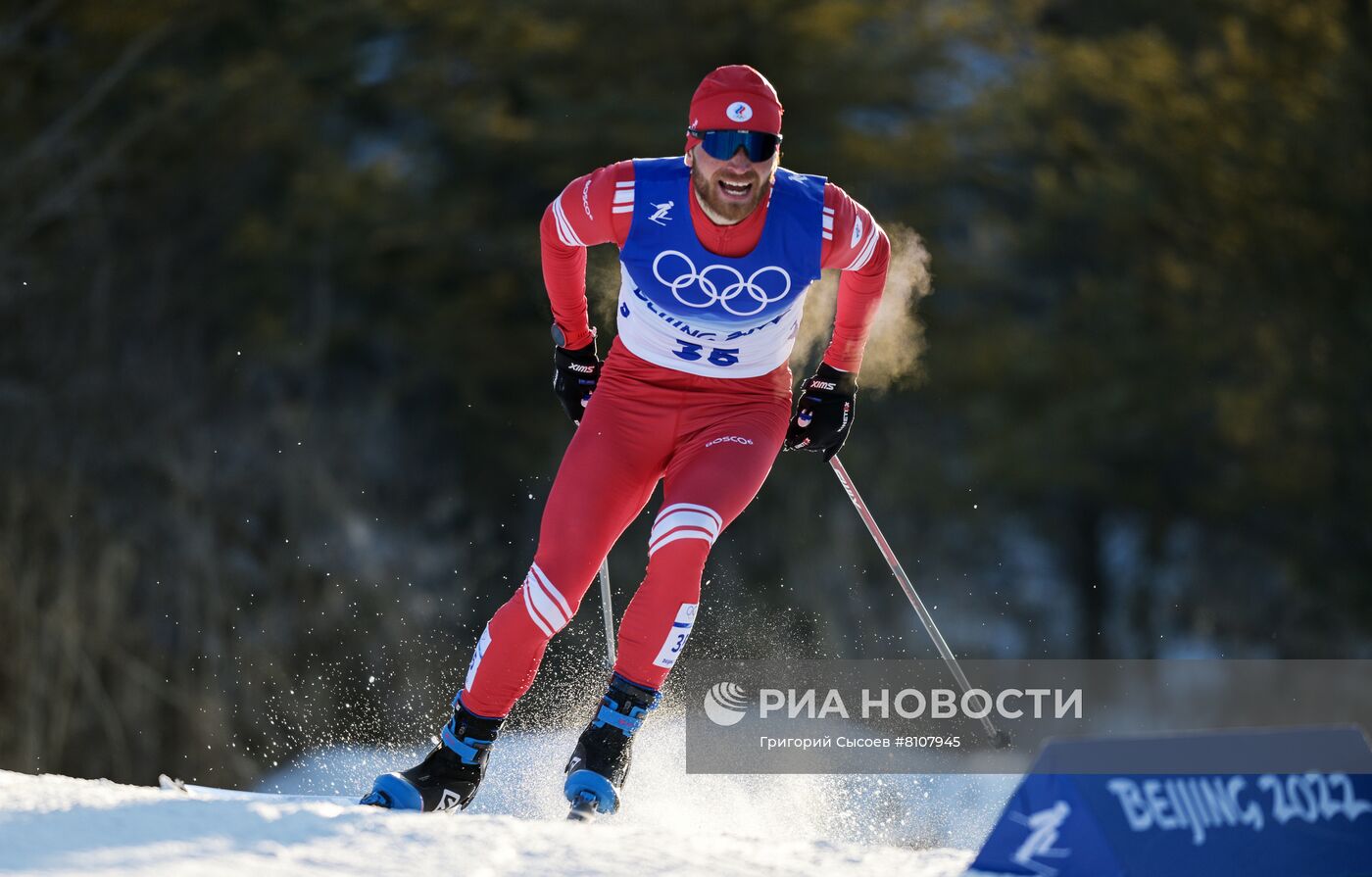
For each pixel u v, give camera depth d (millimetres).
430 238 48781
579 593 10969
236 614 39219
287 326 48719
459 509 50594
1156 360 55625
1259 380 56938
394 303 50844
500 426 51469
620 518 11312
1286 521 57562
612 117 47531
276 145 49031
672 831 9594
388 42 49469
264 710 37750
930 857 9141
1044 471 53844
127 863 7605
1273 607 58719
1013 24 56875
